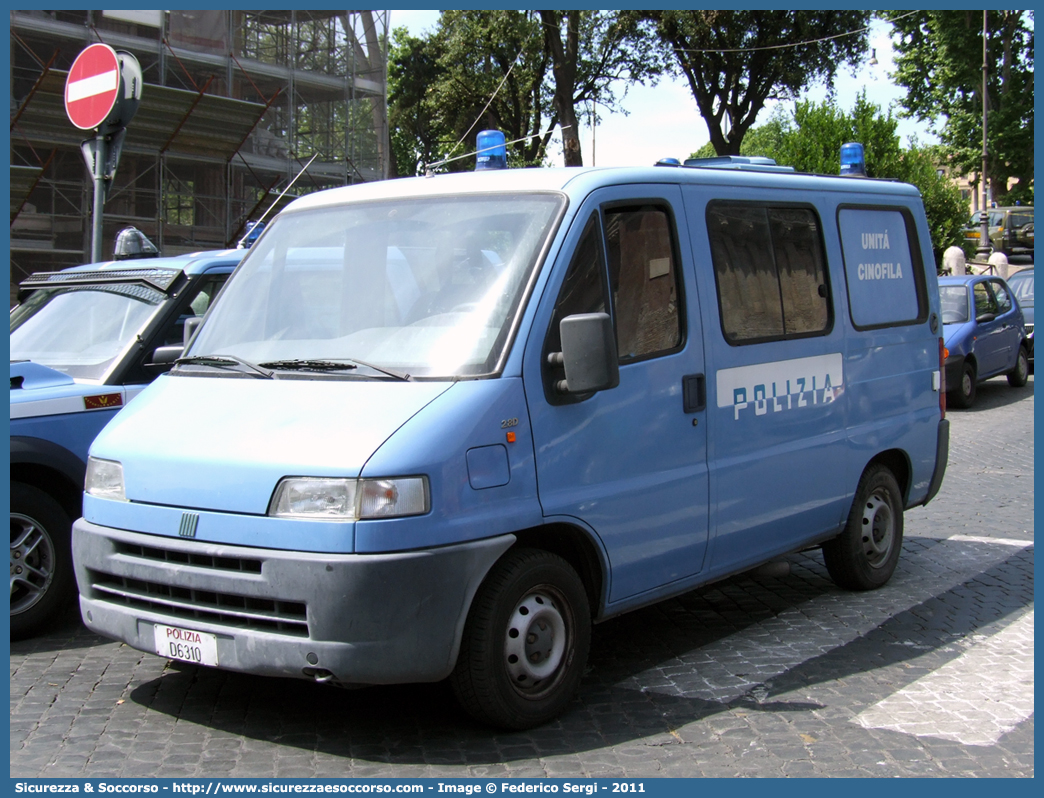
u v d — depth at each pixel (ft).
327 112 97.50
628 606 16.07
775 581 22.79
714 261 17.78
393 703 15.52
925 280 23.66
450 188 16.37
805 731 14.58
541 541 15.46
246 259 17.51
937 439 23.59
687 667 17.28
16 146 74.49
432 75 180.55
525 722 14.34
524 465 14.16
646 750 13.93
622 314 15.87
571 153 114.11
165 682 16.48
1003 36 152.05
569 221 15.21
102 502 14.75
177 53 82.94
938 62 155.94
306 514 12.97
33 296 23.29
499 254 15.11
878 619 19.92
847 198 21.56
